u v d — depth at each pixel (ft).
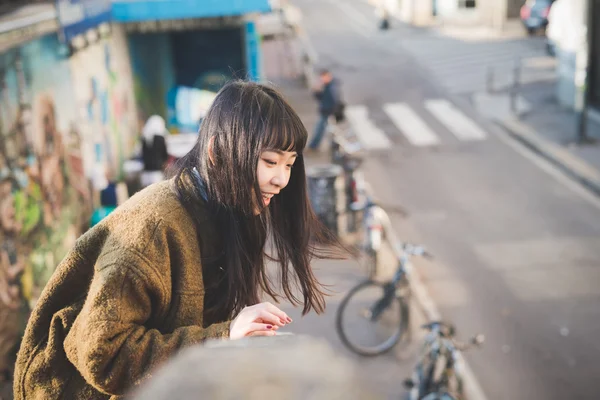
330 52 96.48
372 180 45.39
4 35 22.11
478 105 65.82
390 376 23.18
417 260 32.76
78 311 4.43
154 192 4.52
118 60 42.14
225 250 4.58
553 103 64.39
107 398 4.36
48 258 25.50
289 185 5.01
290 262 5.12
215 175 4.28
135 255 4.19
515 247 34.01
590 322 26.61
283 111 4.17
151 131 37.96
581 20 59.11
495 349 25.00
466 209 39.58
